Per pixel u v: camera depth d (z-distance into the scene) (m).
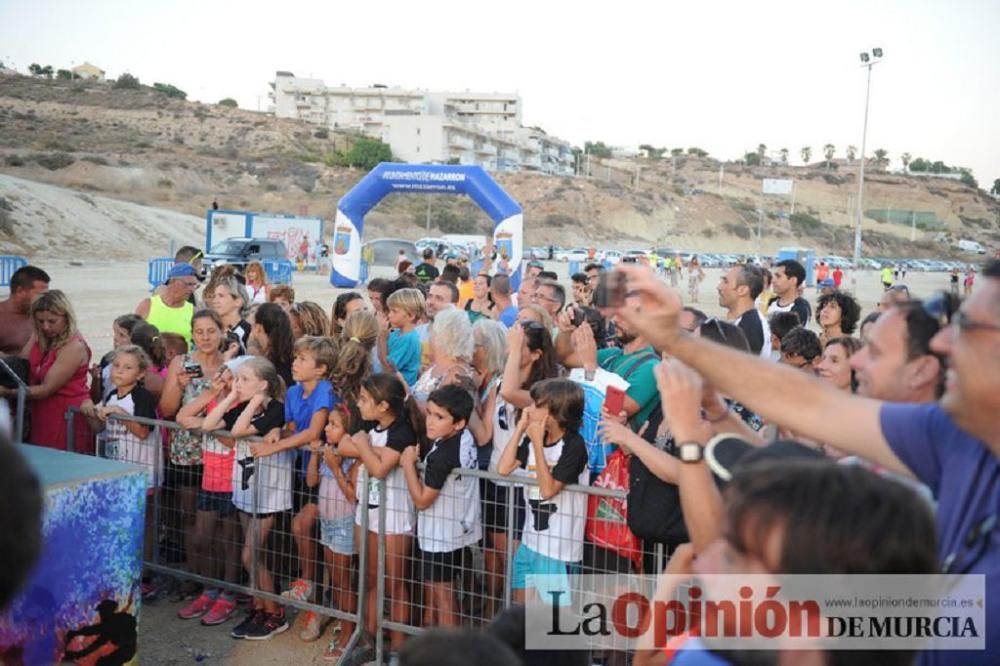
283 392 4.83
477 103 146.00
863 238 118.25
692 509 1.96
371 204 18.86
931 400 2.04
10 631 2.88
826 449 2.52
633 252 63.44
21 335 5.78
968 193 150.25
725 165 150.75
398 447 4.11
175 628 4.70
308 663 4.33
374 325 4.96
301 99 139.88
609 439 3.31
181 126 90.56
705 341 1.93
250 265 10.20
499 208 17.59
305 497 4.82
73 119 85.12
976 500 1.59
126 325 6.09
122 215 41.97
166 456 5.09
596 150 163.25
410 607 4.32
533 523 3.88
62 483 3.04
